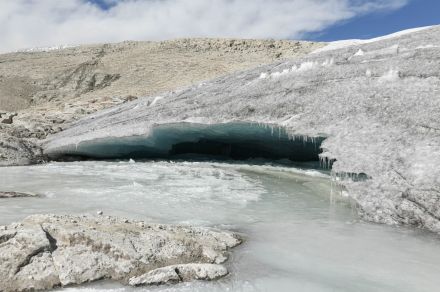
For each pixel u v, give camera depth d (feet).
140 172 44.70
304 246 21.34
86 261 16.57
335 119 37.50
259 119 42.80
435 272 18.31
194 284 16.29
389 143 31.22
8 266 15.69
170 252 18.12
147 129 50.75
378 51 47.06
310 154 48.16
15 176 42.50
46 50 246.47
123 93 134.72
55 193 32.58
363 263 19.19
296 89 44.96
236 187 36.50
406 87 37.27
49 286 15.40
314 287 16.56
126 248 17.56
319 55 53.42
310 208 29.50
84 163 55.01
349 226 25.21
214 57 178.19
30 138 67.82
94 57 205.67
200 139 57.82
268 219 26.53
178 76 153.07
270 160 53.57
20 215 24.59
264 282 16.81
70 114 91.09
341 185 31.40
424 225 24.59
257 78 53.42
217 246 20.01
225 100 49.57
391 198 26.68
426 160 27.66
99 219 20.27
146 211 27.35
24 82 168.86
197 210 28.27
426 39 46.26
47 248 16.63
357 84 41.19
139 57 187.32
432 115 32.01
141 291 15.53
